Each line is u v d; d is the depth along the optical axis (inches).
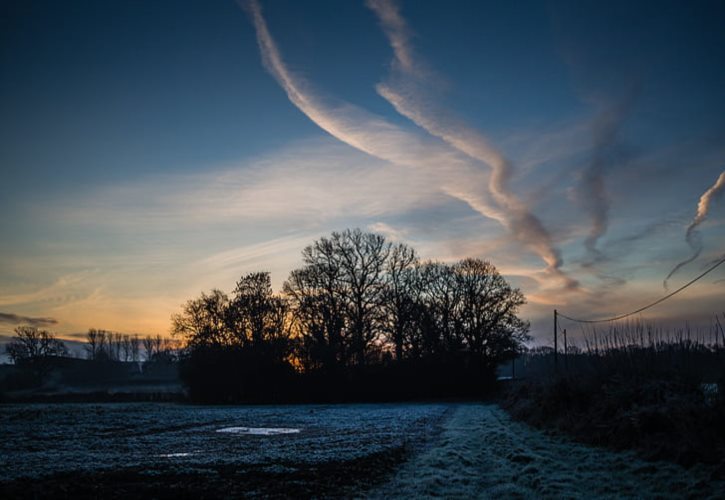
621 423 919.0
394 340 3218.5
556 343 2642.7
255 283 3176.7
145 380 5260.8
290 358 3115.2
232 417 1887.3
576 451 915.4
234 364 3034.0
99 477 694.5
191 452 947.3
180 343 3149.6
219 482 680.4
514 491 647.1
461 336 3213.6
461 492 650.8
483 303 3179.1
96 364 5383.9
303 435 1253.7
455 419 1706.4
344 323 3061.0
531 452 930.7
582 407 1202.0
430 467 805.9
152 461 821.2
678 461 724.0
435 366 3142.2
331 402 3078.2
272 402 3061.0
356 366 3137.3
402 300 3144.7
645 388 995.9
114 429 1434.5
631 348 1179.9
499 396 2694.4
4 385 4503.0
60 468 750.5
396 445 1019.3
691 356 1008.2
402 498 622.2
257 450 964.6
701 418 786.8
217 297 3164.4
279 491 649.0
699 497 581.0
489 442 1073.5
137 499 614.5
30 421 1715.1
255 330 3117.6
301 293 3058.6
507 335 3159.5
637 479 689.6
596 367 1246.9
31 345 4785.9
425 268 3253.0
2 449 1007.0
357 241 3070.9
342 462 815.1
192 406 2760.8
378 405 2743.6
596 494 627.2
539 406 1428.4
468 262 3240.7
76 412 2169.0
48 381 4896.7
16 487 646.5
